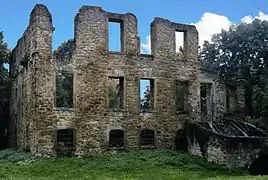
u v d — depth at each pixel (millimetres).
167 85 30344
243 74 36656
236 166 25125
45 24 26891
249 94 35469
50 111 26219
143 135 29281
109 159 25406
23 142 29266
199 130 28016
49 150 25859
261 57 36562
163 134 29688
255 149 25594
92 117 27422
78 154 26625
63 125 26484
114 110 28219
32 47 27375
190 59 31625
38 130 25750
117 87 44062
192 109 31156
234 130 29281
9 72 37250
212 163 26062
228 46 38156
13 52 35656
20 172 21438
